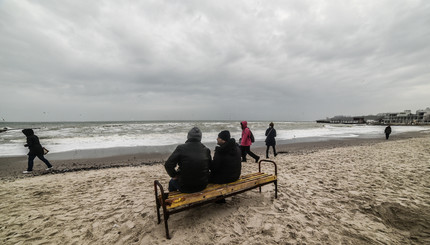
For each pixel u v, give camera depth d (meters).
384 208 3.47
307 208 3.61
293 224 3.05
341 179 5.34
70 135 21.22
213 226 3.04
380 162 7.33
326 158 8.51
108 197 4.45
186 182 3.03
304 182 5.15
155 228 3.05
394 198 3.88
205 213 3.48
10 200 4.35
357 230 2.88
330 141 17.52
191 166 2.98
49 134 22.47
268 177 3.92
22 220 3.42
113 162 9.15
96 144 15.00
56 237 2.90
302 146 14.09
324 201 3.91
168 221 3.24
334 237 2.71
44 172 7.28
